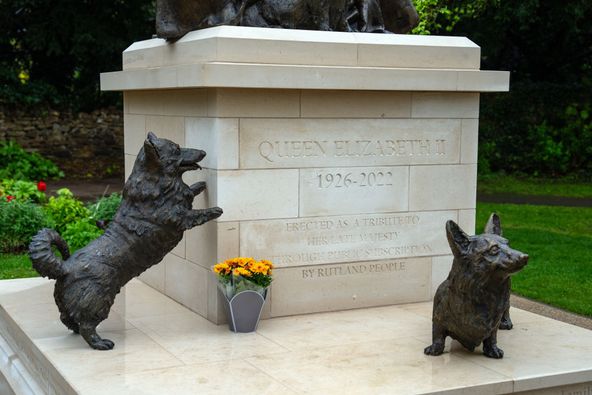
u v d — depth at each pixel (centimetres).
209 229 629
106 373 507
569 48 2348
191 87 611
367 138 662
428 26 1211
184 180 668
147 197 575
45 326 622
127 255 570
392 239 684
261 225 629
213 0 643
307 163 641
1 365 644
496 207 1596
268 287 627
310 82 611
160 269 739
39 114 2266
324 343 577
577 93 2272
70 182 2119
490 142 2284
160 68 652
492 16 2008
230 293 593
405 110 675
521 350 569
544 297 866
